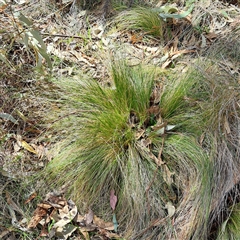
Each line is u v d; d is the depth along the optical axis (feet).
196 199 3.10
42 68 3.58
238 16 4.43
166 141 3.35
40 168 3.36
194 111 3.46
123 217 3.18
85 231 3.13
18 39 3.77
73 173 3.27
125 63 3.59
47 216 3.14
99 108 3.48
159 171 3.24
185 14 4.29
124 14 4.34
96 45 4.13
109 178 3.25
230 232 3.10
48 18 4.35
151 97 3.62
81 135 3.34
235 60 3.92
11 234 3.06
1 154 3.40
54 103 3.60
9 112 3.60
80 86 3.59
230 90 3.46
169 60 3.99
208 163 3.17
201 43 4.20
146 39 4.26
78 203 3.21
